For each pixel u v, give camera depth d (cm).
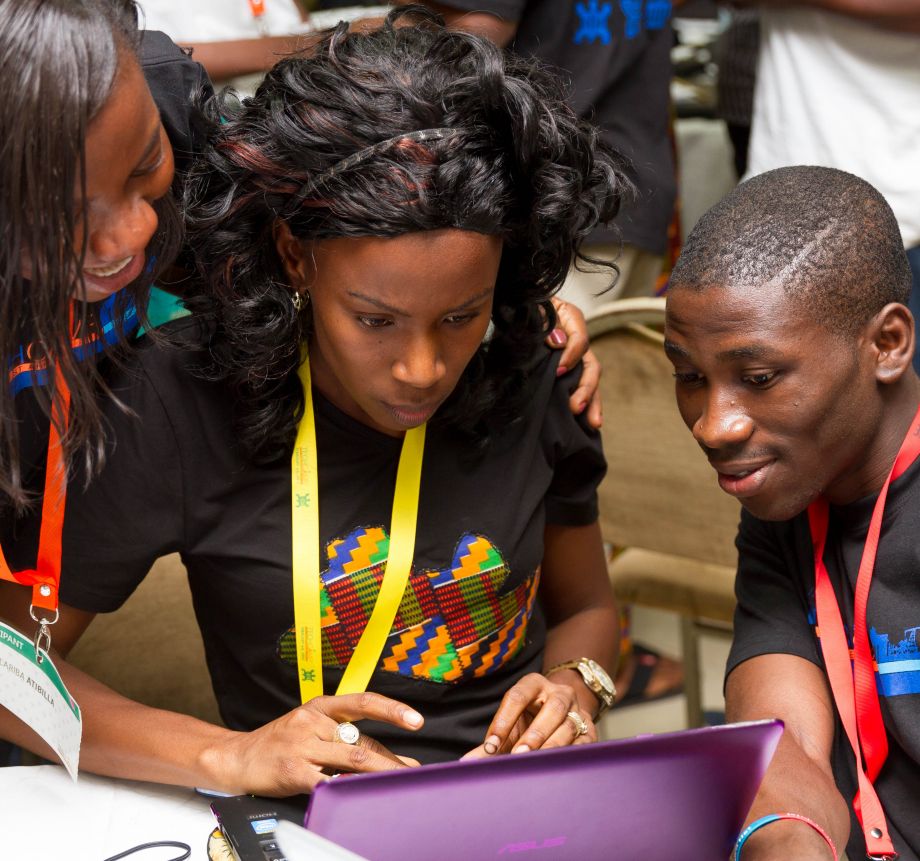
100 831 117
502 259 125
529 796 92
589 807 94
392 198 107
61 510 120
